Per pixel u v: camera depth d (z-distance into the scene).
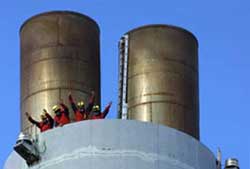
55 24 38.06
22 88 37.84
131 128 31.80
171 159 31.95
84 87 37.41
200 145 33.12
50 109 36.75
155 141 31.91
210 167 33.41
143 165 31.48
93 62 38.16
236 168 34.28
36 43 37.84
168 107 37.56
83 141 31.58
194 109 38.25
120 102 38.00
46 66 37.44
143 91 37.81
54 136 31.97
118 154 31.42
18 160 32.62
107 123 31.75
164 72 38.06
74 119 36.00
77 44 37.94
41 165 31.81
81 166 31.28
